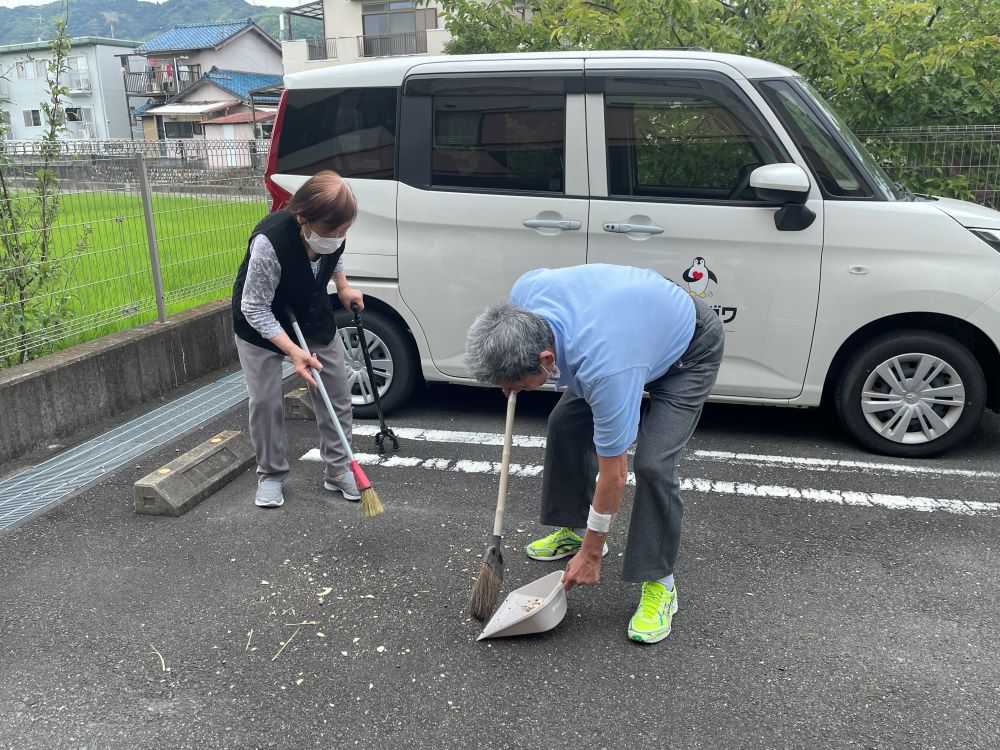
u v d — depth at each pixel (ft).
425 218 13.50
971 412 12.36
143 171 16.53
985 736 6.89
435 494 11.80
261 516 11.25
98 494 11.98
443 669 7.89
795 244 12.15
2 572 9.80
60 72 15.97
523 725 7.09
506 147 13.12
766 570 9.62
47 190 15.25
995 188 19.48
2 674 7.89
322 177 9.77
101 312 16.25
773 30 19.70
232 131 117.70
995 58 20.29
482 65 13.16
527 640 8.35
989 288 11.71
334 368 11.28
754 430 14.20
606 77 12.66
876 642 8.23
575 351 7.02
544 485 9.50
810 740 6.86
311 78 14.01
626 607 8.98
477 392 16.57
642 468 7.93
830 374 13.21
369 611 8.90
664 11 19.93
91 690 7.64
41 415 13.78
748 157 12.33
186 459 12.10
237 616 8.83
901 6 19.40
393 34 82.58
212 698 7.51
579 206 12.82
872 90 19.95
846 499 11.44
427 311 13.84
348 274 14.06
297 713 7.28
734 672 7.79
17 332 14.73
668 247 12.58
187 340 17.33
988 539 10.28
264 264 9.91
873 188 12.17
